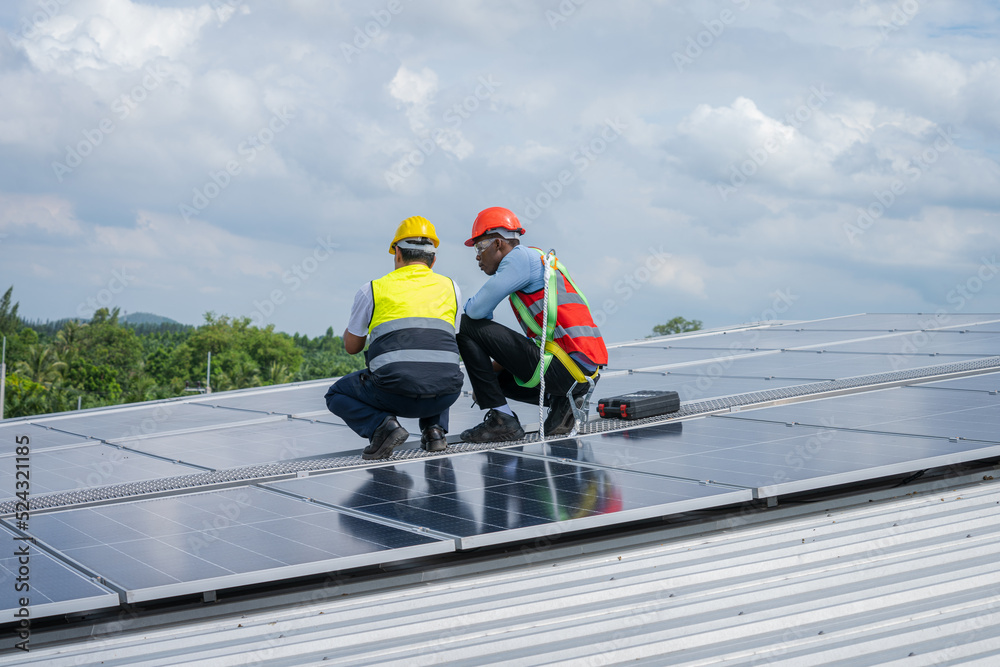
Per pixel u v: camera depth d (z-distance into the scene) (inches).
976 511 180.5
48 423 384.8
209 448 279.7
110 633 136.9
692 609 143.9
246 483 215.0
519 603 145.3
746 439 227.1
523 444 248.1
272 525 166.6
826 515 182.7
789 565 159.3
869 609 144.7
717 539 170.4
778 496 190.2
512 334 256.5
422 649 131.3
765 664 128.1
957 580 153.0
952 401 267.0
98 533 164.4
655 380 381.7
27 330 4416.8
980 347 410.9
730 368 405.1
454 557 163.0
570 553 166.2
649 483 185.2
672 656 130.7
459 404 355.6
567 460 218.1
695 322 3435.0
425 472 213.8
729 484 177.9
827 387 314.7
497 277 250.7
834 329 562.3
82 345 4259.4
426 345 236.5
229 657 127.9
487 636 135.6
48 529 168.2
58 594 130.1
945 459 187.0
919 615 141.9
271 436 298.5
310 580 153.9
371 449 236.5
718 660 129.4
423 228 248.8
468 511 171.6
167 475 239.0
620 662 129.0
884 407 263.1
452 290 248.7
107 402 3695.9
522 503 176.1
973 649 131.3
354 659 128.5
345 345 251.0
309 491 196.2
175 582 133.6
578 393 258.4
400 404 238.7
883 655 130.3
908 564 159.0
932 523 174.4
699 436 237.3
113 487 217.3
